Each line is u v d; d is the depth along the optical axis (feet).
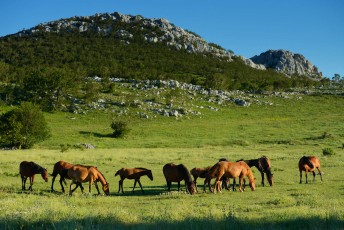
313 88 518.78
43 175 68.13
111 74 476.95
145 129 261.24
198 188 73.41
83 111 305.53
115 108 319.68
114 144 206.80
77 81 383.65
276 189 69.62
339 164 110.22
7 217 36.27
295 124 283.59
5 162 112.47
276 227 32.96
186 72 570.05
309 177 86.99
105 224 34.47
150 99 356.18
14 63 531.91
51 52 597.93
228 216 36.42
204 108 349.00
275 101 399.85
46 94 324.60
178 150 171.01
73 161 121.19
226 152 160.66
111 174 95.09
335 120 298.56
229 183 78.38
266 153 153.58
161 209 45.85
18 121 189.06
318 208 41.88
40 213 37.78
